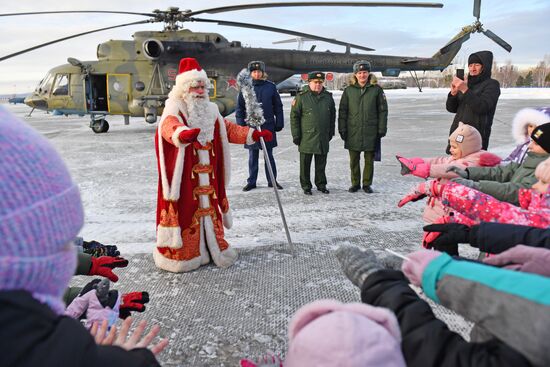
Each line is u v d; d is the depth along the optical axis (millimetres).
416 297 1033
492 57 4555
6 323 612
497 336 828
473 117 4688
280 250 3686
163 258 3225
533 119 2758
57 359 652
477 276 881
